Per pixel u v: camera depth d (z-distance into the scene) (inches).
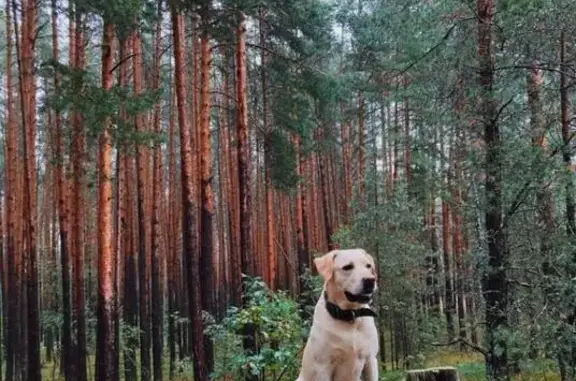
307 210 1294.3
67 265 823.1
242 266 653.3
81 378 777.6
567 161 382.0
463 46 404.5
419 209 689.0
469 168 375.9
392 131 784.3
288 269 1414.9
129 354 898.7
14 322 960.3
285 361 353.4
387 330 762.2
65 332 824.3
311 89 782.5
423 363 679.1
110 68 564.7
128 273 991.6
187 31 933.2
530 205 369.4
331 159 1457.9
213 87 1214.3
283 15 798.5
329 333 156.0
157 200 948.0
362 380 164.2
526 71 390.6
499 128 392.8
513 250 381.7
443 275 765.3
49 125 973.8
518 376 414.0
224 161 1219.9
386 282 675.4
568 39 384.8
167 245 1179.9
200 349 586.2
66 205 912.3
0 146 1371.8
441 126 410.9
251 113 1085.1
